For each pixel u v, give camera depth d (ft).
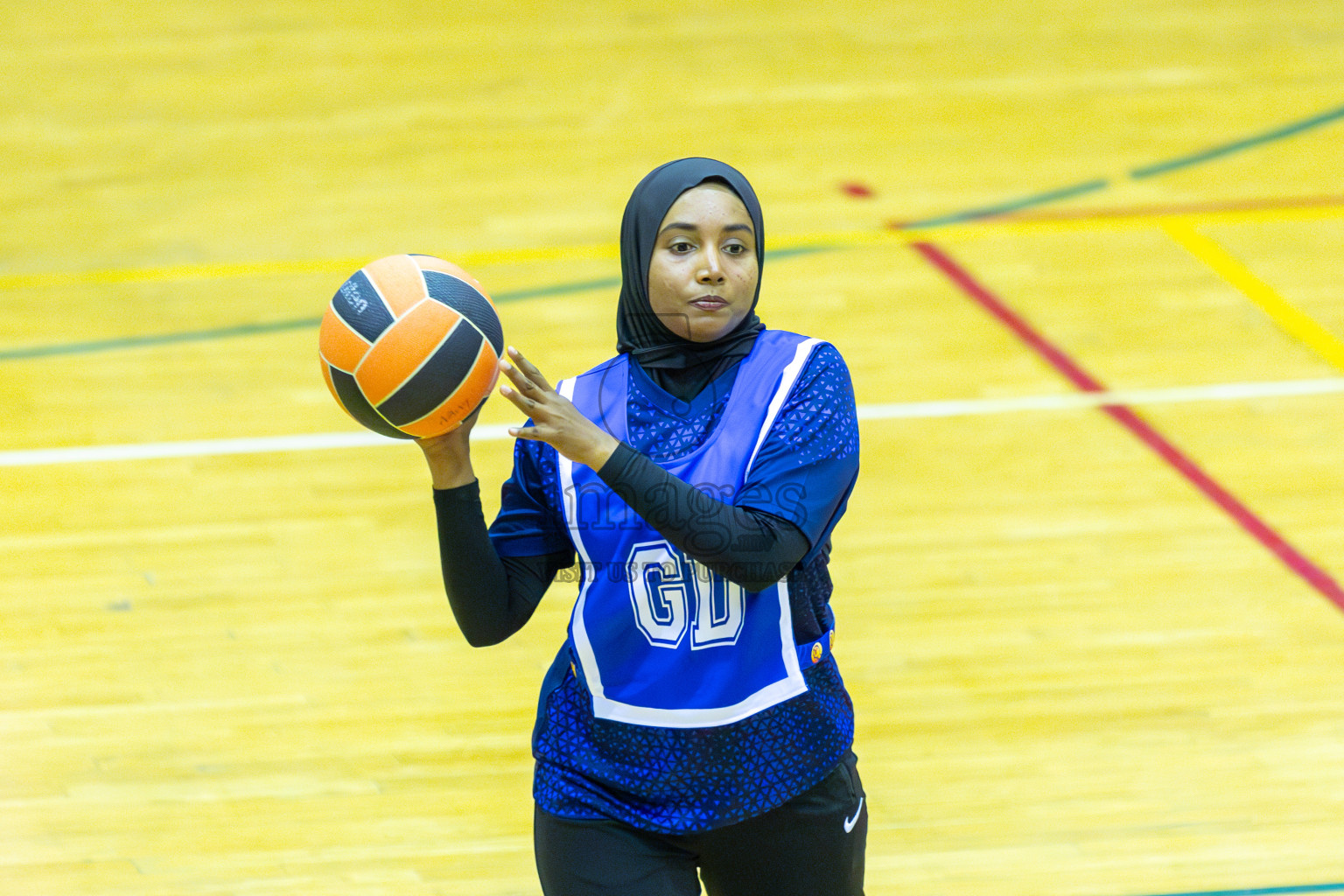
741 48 115.24
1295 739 42.14
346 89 107.24
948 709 43.65
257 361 69.56
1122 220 86.02
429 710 43.80
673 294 22.88
